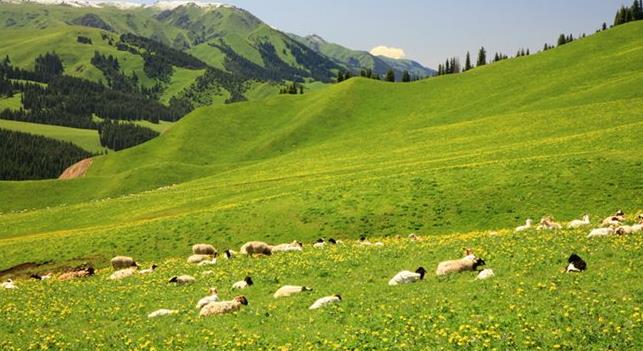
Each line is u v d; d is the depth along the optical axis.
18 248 61.81
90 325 26.16
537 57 184.38
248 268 35.31
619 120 88.62
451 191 60.59
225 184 99.12
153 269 41.09
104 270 44.84
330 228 57.03
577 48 173.62
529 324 18.98
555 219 50.53
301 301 25.97
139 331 24.22
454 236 44.47
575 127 90.69
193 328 23.72
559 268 25.86
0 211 123.00
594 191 54.19
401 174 70.31
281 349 19.30
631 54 145.50
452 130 115.50
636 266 24.41
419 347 18.31
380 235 54.19
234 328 22.70
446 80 197.00
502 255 30.12
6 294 35.47
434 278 27.47
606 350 16.61
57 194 133.75
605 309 19.56
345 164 100.56
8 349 23.11
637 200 50.69
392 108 182.12
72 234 67.12
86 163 186.62
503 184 59.81
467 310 21.42
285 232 57.59
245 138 187.00
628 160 59.81
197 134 187.12
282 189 78.25
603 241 30.11
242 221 61.16
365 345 18.81
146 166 148.88
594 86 129.88
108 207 89.75
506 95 150.00
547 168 61.81
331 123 179.00
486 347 17.67
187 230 60.56
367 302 24.44
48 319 27.50
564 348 16.95
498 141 93.50
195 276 35.38
